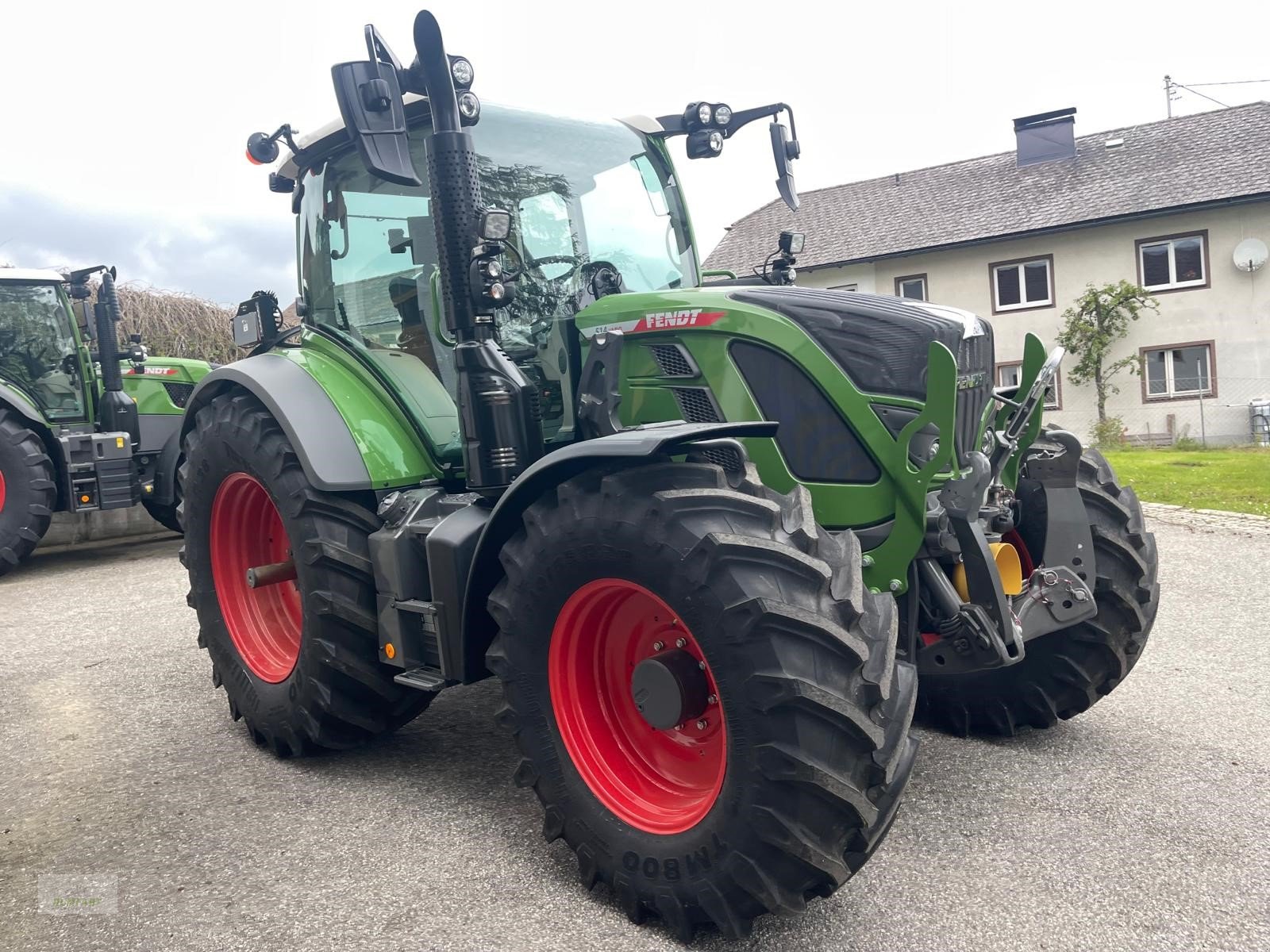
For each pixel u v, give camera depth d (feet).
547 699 8.34
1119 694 12.71
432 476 11.10
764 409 8.95
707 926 7.60
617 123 12.01
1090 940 7.13
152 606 21.02
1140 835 8.77
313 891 8.33
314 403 11.04
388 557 10.16
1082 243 67.15
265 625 12.44
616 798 8.07
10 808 10.41
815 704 6.75
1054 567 10.03
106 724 13.17
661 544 7.33
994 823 9.13
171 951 7.49
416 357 11.11
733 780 7.08
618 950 7.36
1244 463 41.68
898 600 9.20
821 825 6.93
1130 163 69.21
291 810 10.06
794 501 7.59
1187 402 65.26
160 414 29.60
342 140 11.60
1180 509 27.43
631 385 9.71
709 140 12.05
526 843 9.14
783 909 7.08
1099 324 66.39
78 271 27.73
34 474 25.17
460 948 7.40
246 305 13.56
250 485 12.00
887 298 9.21
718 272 13.73
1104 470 11.37
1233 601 17.39
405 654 10.15
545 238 10.82
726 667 7.04
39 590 23.72
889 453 8.44
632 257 11.57
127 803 10.43
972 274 71.20
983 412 9.44
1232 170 64.08
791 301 8.98
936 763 10.75
